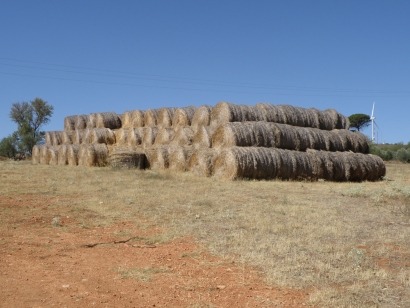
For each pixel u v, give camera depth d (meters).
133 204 13.94
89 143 36.22
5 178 21.59
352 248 8.95
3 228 10.88
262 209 13.19
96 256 8.67
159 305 6.27
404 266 7.92
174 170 26.78
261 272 7.64
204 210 12.98
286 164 22.73
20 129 62.44
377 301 6.32
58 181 20.20
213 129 26.05
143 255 8.73
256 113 26.09
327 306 6.15
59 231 10.68
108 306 6.23
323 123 27.81
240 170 21.73
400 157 52.84
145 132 33.75
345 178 24.53
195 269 7.84
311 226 10.93
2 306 6.16
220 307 6.17
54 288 6.91
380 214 12.70
